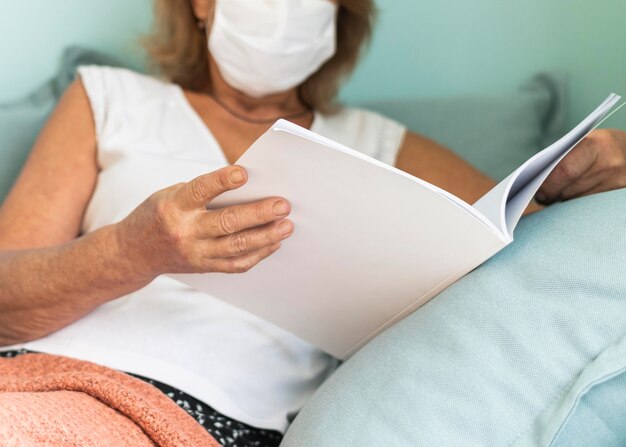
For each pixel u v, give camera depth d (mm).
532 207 1407
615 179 1053
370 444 855
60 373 997
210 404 1130
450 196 851
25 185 1375
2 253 1210
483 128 1687
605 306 858
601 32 1666
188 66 1537
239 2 1348
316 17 1371
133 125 1432
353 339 1088
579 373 846
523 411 846
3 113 1651
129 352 1149
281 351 1229
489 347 871
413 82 1833
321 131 1547
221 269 946
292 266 980
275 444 1166
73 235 1380
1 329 1177
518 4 1733
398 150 1562
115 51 1835
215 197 910
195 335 1186
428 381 871
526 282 894
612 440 861
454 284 937
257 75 1398
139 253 1013
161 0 1545
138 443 891
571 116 1706
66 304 1123
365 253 933
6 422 803
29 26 1786
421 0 1801
